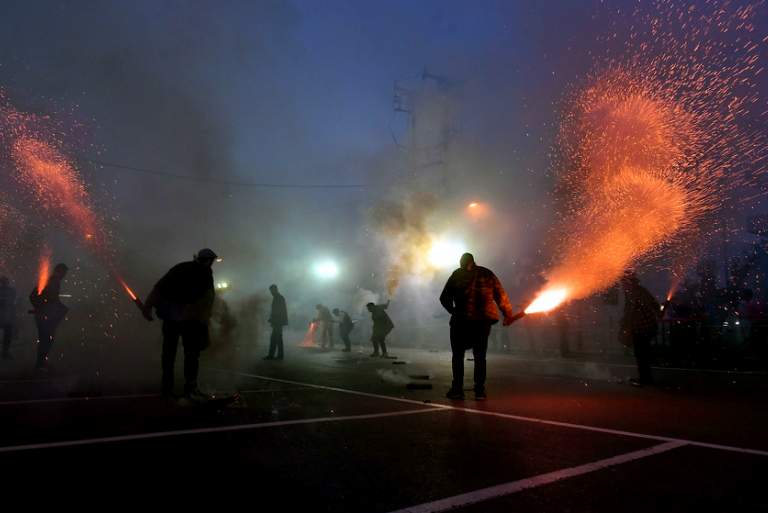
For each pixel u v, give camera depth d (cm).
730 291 1483
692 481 350
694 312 1362
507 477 358
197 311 622
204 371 972
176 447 423
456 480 351
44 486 329
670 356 1314
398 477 357
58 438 444
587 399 680
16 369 930
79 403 605
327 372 982
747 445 441
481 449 427
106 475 352
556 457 405
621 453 416
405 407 613
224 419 532
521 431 491
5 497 310
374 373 966
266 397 677
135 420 519
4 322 1110
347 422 526
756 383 855
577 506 307
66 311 894
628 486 340
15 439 439
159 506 302
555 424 522
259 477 354
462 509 302
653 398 689
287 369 1036
